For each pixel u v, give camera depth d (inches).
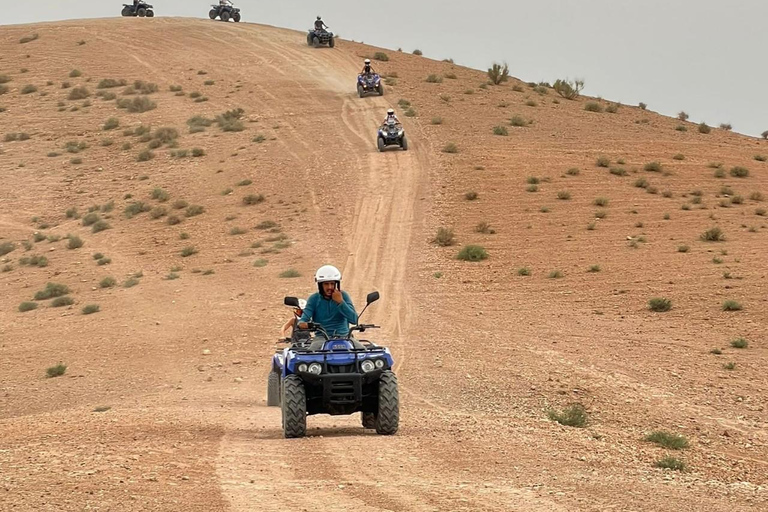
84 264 2100.1
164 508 426.6
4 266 2149.4
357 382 641.0
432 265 1852.9
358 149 2930.6
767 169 2792.8
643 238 1977.1
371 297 673.6
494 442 634.8
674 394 939.3
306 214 2333.9
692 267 1718.8
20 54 4660.4
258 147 3038.9
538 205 2305.6
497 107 3553.2
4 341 1509.6
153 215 2463.1
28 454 598.9
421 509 425.7
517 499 450.6
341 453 579.8
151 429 718.5
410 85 3914.9
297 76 4143.7
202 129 3334.2
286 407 638.5
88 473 512.1
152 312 1616.6
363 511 420.5
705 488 512.1
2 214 2662.4
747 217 2190.0
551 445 637.9
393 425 654.5
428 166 2694.4
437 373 1059.9
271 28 5511.8
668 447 684.1
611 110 3688.5
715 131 3516.2
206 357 1263.5
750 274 1637.6
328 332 679.1
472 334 1310.3
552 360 1118.4
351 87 3907.5
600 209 2253.9
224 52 4702.3
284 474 513.7
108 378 1192.2
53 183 2908.5
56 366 1253.1
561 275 1712.6
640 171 2672.2
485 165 2682.1
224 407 888.9
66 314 1678.2
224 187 2655.0
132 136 3344.0
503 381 1001.5
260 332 1395.2
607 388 960.9
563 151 2878.9
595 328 1326.3
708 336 1251.2
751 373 1039.6
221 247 2133.4
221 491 464.8
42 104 3836.1
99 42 4891.7
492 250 1943.9
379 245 2041.1
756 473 601.9
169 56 4618.6
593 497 462.0
